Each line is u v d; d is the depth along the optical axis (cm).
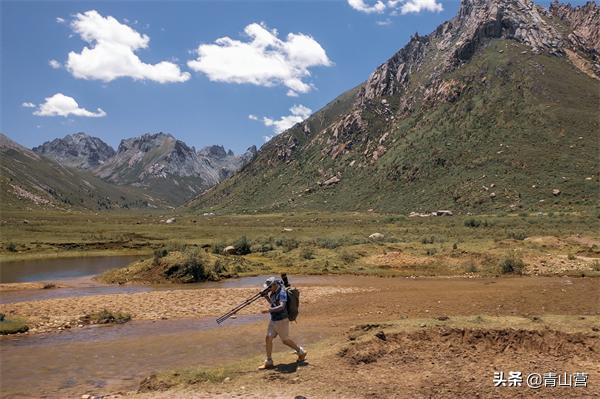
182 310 2342
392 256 4153
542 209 11419
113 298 2667
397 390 1066
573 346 1313
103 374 1373
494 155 15175
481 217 10925
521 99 17325
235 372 1223
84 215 19938
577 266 3634
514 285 2964
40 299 2819
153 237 8038
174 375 1228
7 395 1209
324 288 2992
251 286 3231
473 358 1271
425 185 15725
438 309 2259
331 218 13700
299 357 1269
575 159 13512
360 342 1327
